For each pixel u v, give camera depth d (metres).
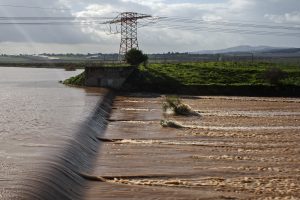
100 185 23.28
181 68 91.75
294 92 77.38
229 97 73.19
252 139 37.91
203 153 32.12
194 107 59.25
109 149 32.84
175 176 25.66
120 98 70.31
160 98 69.75
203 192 22.66
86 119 41.12
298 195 22.56
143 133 40.06
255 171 27.27
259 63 109.38
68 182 21.94
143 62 94.56
